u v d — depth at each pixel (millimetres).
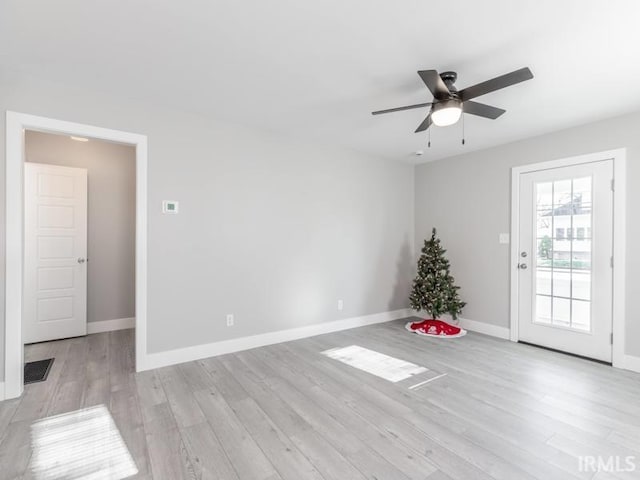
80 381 2686
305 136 3848
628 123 3031
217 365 3059
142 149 2916
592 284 3250
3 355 2365
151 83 2594
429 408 2289
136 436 1944
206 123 3258
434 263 4348
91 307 4133
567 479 1607
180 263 3117
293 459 1748
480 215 4234
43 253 3729
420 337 3984
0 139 2355
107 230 4242
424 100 2867
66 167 3887
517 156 3859
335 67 2340
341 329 4309
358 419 2143
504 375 2859
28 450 1811
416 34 1948
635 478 1617
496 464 1714
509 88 2561
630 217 3020
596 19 1775
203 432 1987
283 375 2838
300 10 1754
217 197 3328
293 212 3871
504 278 3977
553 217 3553
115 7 1737
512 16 1771
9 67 2350
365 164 4543
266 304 3666
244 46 2094
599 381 2738
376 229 4680
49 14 1790
